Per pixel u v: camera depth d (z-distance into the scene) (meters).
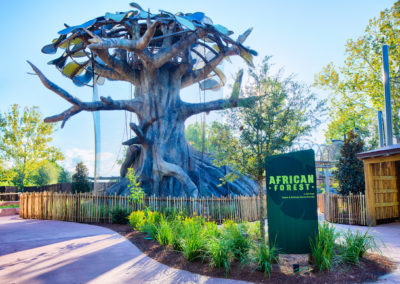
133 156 21.41
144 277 5.70
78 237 10.02
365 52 25.08
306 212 6.30
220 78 22.61
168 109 20.47
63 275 5.86
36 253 7.75
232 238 6.84
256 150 7.93
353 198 13.25
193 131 20.80
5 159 33.94
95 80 22.62
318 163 28.22
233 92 8.45
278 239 6.38
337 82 26.77
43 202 15.71
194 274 5.83
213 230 7.68
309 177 6.35
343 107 27.52
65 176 49.91
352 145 15.67
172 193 18.66
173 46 18.78
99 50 18.62
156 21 16.11
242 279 5.48
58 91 18.16
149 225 9.88
